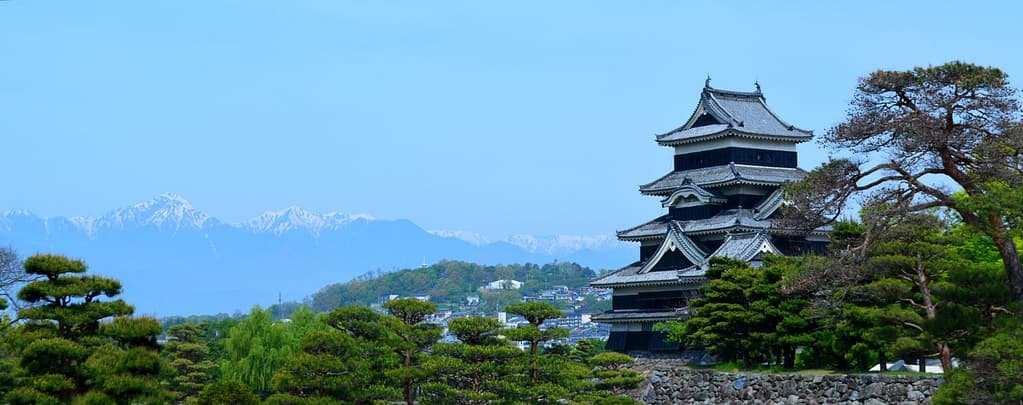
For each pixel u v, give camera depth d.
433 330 71.44
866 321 66.12
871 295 62.81
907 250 62.25
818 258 59.19
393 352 69.81
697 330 84.06
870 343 69.75
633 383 86.31
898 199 53.94
